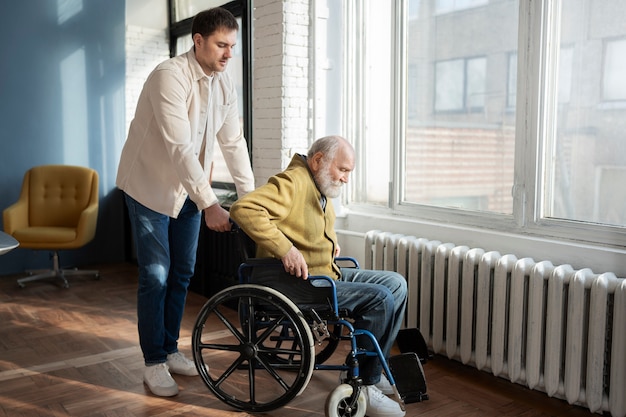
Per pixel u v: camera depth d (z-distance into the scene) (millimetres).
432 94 3299
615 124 2506
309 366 2230
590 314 2346
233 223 2420
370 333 2246
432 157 3340
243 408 2381
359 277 2541
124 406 2477
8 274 5141
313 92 3812
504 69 2898
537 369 2531
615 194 2531
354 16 3779
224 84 2621
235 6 4406
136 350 3193
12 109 5066
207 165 2633
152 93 2373
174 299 2771
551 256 2666
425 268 3004
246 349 2324
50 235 4598
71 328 3590
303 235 2326
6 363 2988
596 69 2551
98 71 5438
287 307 2213
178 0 5539
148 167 2506
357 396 2219
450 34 3156
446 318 2955
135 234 2584
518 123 2818
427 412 2447
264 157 3939
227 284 4148
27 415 2385
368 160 3807
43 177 5012
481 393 2656
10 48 5012
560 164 2727
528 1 2723
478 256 2773
